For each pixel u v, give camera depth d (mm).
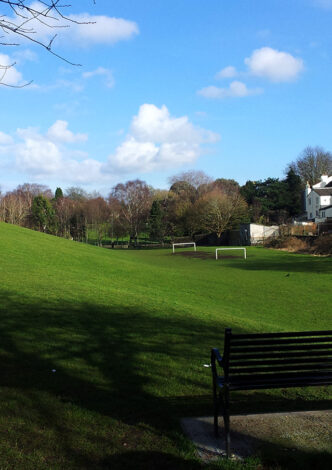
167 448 4223
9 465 3789
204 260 41219
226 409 4238
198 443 4391
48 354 7070
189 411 5199
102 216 93438
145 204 92000
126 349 7672
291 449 4227
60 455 4012
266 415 5078
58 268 20672
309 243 49844
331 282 22484
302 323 12797
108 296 13266
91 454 4062
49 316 9727
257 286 20797
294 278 24312
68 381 5938
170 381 6188
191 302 14898
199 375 6523
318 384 4699
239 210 75250
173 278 22328
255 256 44625
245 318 12398
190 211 79000
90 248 36000
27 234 33344
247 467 3883
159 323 10008
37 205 92812
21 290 12758
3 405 4996
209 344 8438
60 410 4984
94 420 4777
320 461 3939
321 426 4746
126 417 4914
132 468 3842
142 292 15859
